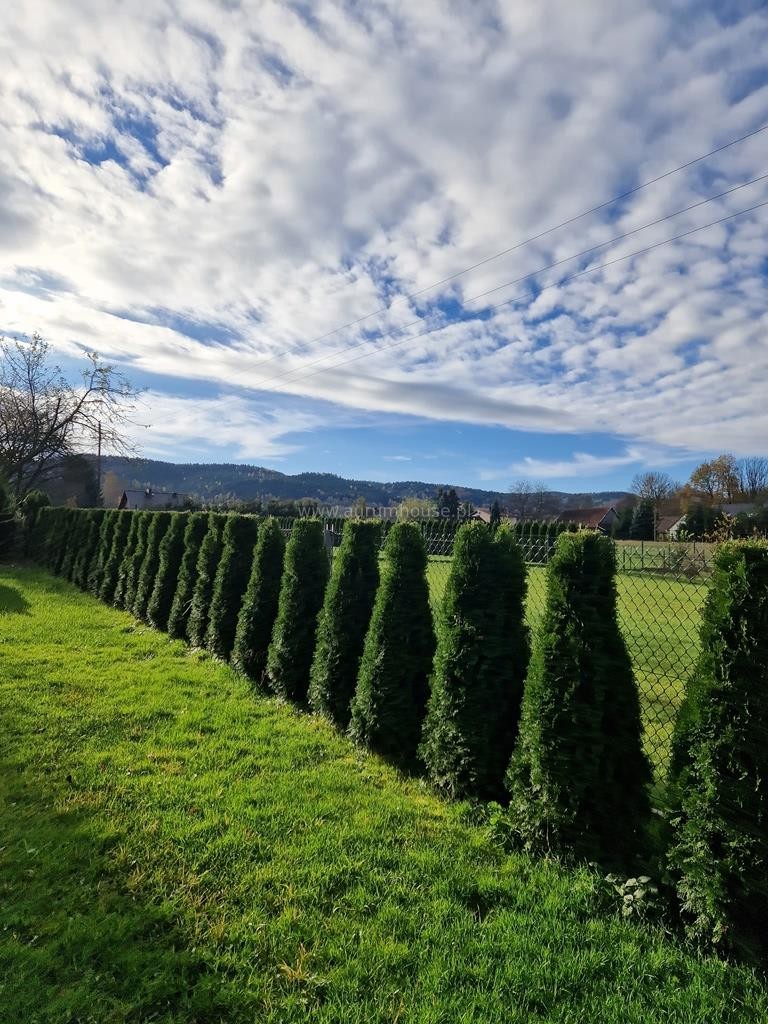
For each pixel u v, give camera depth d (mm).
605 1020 1956
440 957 2242
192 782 3686
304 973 2160
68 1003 1960
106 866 2760
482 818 3418
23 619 8820
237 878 2721
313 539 5949
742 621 2498
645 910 2545
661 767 4102
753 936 2312
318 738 4605
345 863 2854
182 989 2070
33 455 25328
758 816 2334
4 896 2518
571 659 3127
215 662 6902
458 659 3826
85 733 4438
